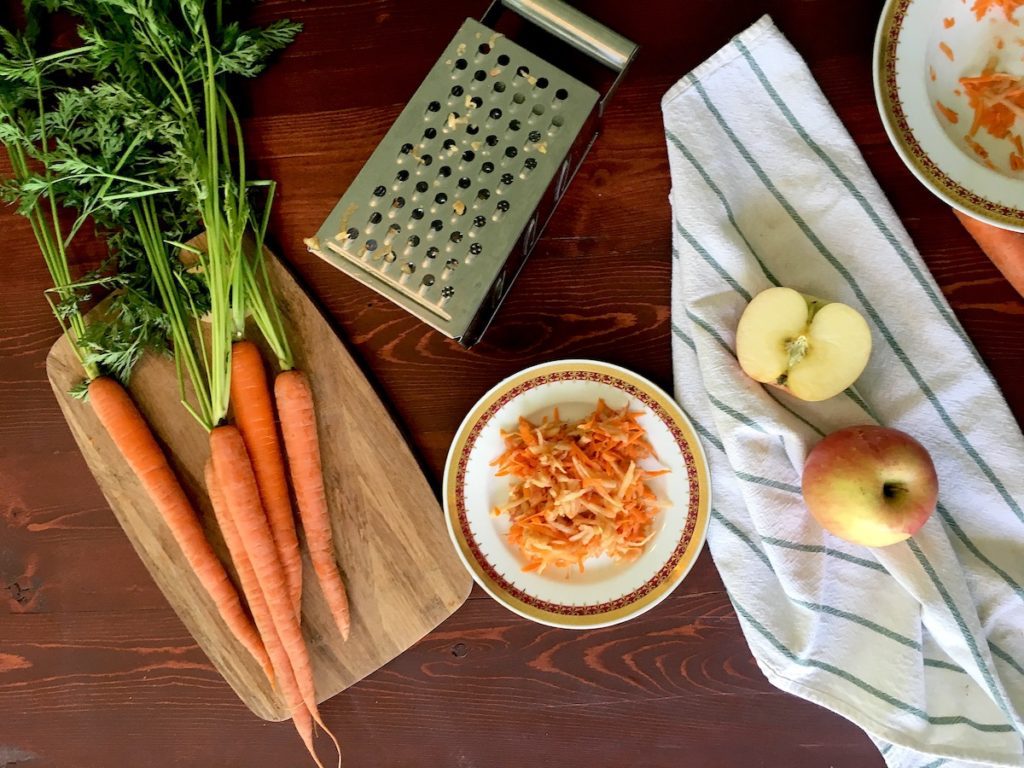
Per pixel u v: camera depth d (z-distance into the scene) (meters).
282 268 0.54
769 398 0.50
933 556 0.50
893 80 0.47
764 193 0.52
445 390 0.55
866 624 0.51
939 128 0.47
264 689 0.57
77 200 0.52
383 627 0.56
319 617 0.56
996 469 0.50
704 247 0.51
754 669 0.55
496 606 0.56
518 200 0.47
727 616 0.54
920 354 0.51
